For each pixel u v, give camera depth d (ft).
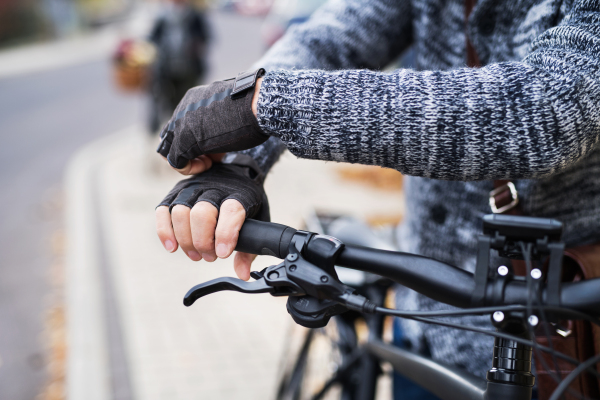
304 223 6.02
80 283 13.23
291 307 2.63
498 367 2.63
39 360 10.43
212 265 14.37
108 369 9.71
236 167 3.14
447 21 3.74
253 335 11.00
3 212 19.69
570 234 3.31
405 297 4.57
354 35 4.09
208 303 12.35
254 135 2.81
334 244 2.63
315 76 2.68
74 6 91.66
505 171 2.48
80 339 10.69
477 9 3.42
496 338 2.67
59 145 29.76
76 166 25.43
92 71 56.90
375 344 4.91
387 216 16.49
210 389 9.18
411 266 2.59
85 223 17.80
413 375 4.21
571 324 3.03
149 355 10.18
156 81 22.59
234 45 62.13
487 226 2.52
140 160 26.21
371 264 2.64
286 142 2.70
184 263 14.46
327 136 2.57
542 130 2.39
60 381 9.66
